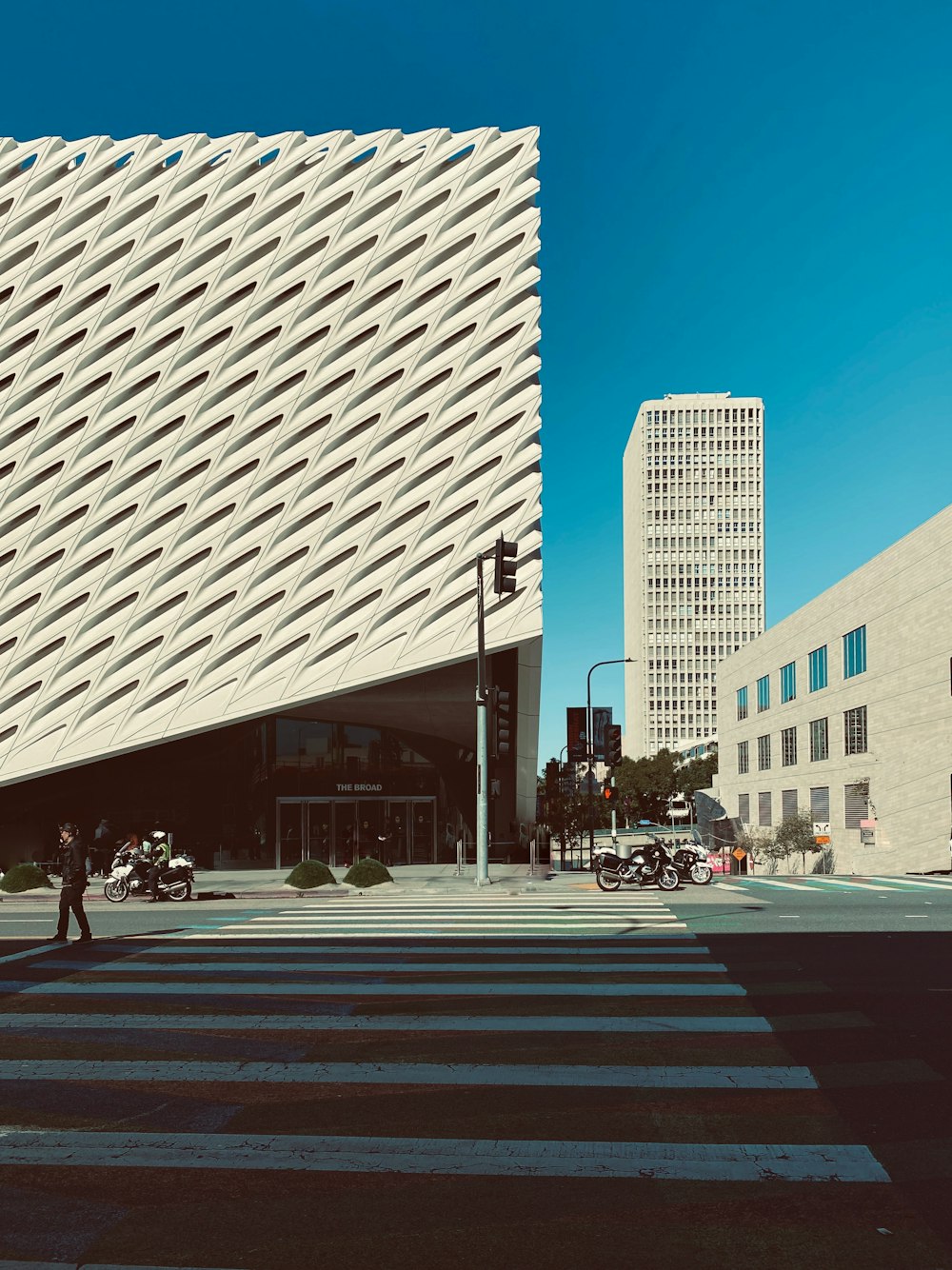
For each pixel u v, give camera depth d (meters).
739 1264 4.64
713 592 192.12
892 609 45.62
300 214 40.84
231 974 12.36
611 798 34.41
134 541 39.56
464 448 38.78
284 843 42.03
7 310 40.84
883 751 46.41
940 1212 5.20
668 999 10.53
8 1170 5.90
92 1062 8.36
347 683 37.78
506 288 39.72
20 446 40.19
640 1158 6.00
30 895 26.97
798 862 57.22
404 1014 9.95
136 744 38.34
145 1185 5.65
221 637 38.69
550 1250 4.81
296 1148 6.22
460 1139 6.36
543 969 12.34
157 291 40.69
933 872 40.66
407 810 43.03
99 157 41.78
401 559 38.47
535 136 40.78
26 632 39.25
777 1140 6.28
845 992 10.84
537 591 37.66
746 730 74.62
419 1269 4.62
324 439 39.41
